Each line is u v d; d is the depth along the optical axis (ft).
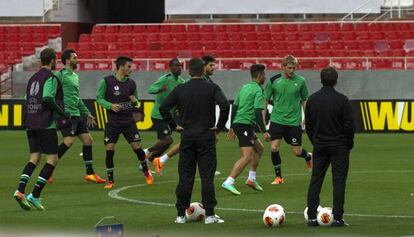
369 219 113.09
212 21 355.97
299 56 324.39
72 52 154.61
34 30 350.23
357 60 310.65
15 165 187.93
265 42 329.11
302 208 123.65
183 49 332.60
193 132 108.27
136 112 153.17
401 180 158.81
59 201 131.85
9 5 364.17
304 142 243.40
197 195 138.62
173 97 109.29
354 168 180.34
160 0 409.49
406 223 109.70
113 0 395.14
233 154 212.84
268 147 231.50
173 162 192.75
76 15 362.94
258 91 138.72
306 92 155.53
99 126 281.74
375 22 331.36
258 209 122.52
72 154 213.25
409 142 242.17
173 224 109.19
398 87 290.56
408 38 326.85
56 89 121.49
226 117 108.78
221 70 295.28
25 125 122.62
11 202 131.13
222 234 101.65
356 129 270.05
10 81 315.78
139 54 329.93
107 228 81.10
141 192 142.92
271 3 353.10
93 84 300.40
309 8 351.87
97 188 148.25
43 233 102.32
